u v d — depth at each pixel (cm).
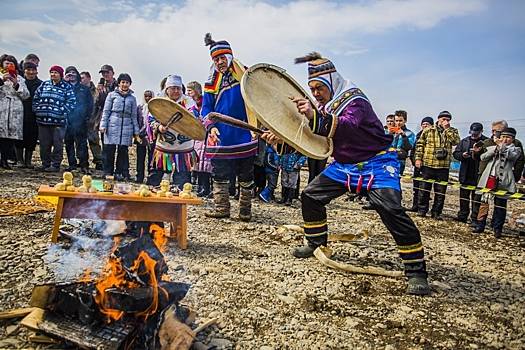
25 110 932
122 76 930
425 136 913
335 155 436
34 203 620
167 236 511
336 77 435
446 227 815
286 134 409
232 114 622
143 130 941
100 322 268
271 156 884
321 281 433
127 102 934
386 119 1007
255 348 297
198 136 680
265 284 411
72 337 260
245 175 649
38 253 423
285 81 464
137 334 269
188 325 295
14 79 865
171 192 496
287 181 871
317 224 498
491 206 1171
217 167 651
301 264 480
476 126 848
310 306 373
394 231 426
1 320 293
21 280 362
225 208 665
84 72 1046
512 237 773
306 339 317
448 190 1616
